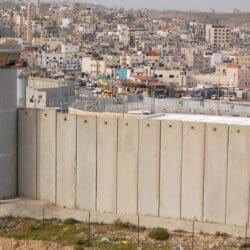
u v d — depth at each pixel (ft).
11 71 170.09
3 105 169.17
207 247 142.10
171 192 159.33
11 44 166.81
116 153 163.43
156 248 139.95
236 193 154.10
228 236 149.79
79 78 634.43
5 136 170.50
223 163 154.71
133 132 161.79
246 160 152.66
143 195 161.68
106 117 165.68
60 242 144.87
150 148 160.35
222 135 154.40
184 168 157.99
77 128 166.81
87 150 166.09
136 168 161.89
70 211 165.58
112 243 143.54
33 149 172.35
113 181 164.04
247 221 153.38
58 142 169.48
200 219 157.17
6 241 148.15
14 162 173.47
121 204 163.63
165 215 159.94
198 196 157.17
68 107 226.79
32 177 172.86
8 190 172.45
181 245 142.72
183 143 157.79
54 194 170.50
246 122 182.70
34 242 146.00
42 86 285.02
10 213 164.14
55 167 170.09
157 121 159.63
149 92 516.32
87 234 149.79
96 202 165.89
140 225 156.76
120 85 550.36
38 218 162.09
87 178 166.40
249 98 561.84
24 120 172.76
